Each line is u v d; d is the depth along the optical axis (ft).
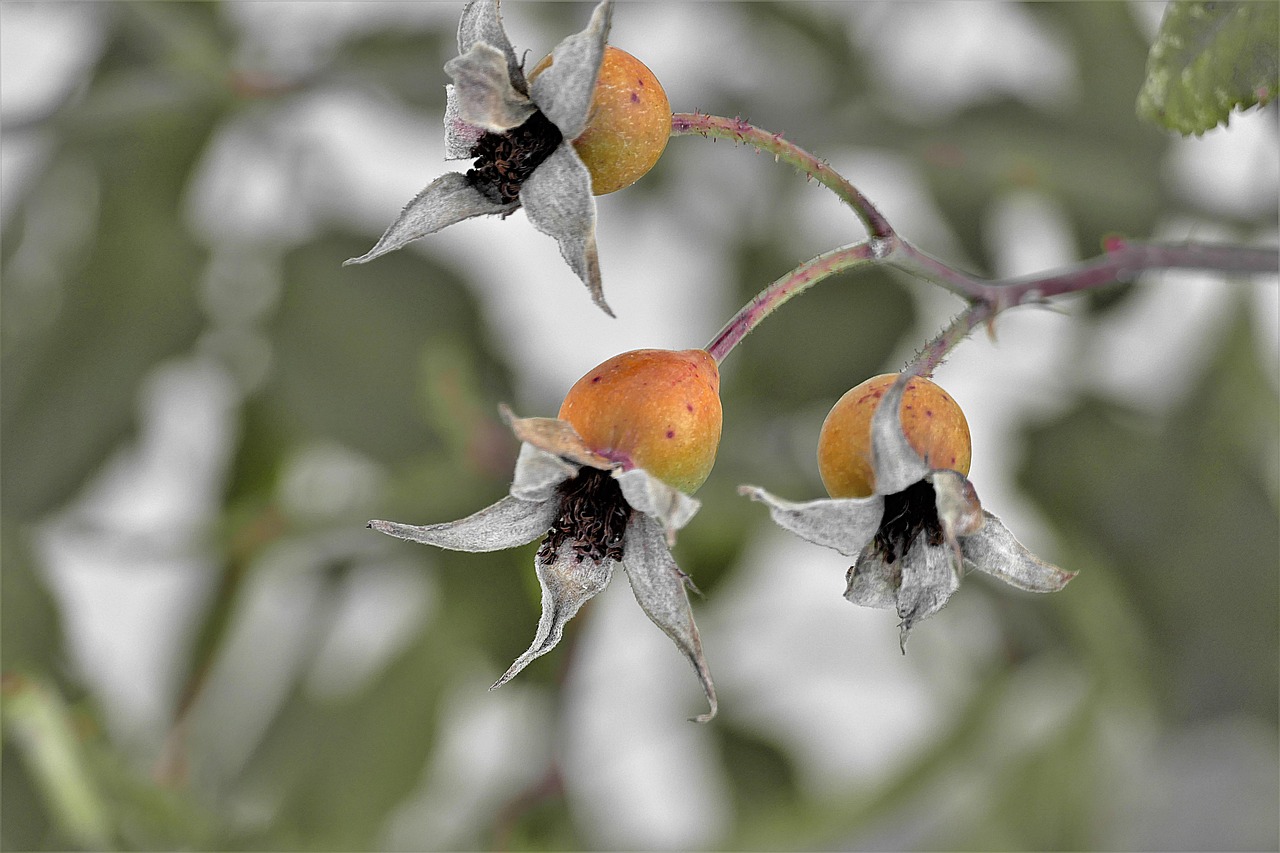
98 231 3.29
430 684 3.33
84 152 3.32
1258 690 2.99
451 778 3.52
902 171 3.40
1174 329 3.37
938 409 2.50
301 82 3.20
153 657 3.46
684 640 2.50
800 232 3.52
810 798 3.49
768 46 3.54
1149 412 3.29
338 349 3.17
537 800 3.39
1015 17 3.44
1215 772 3.43
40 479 3.13
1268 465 3.16
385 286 3.22
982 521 2.49
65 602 3.14
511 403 3.19
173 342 3.23
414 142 3.48
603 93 2.50
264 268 3.33
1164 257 2.58
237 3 3.29
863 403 2.51
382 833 3.27
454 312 3.22
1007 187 3.16
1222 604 3.03
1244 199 3.07
